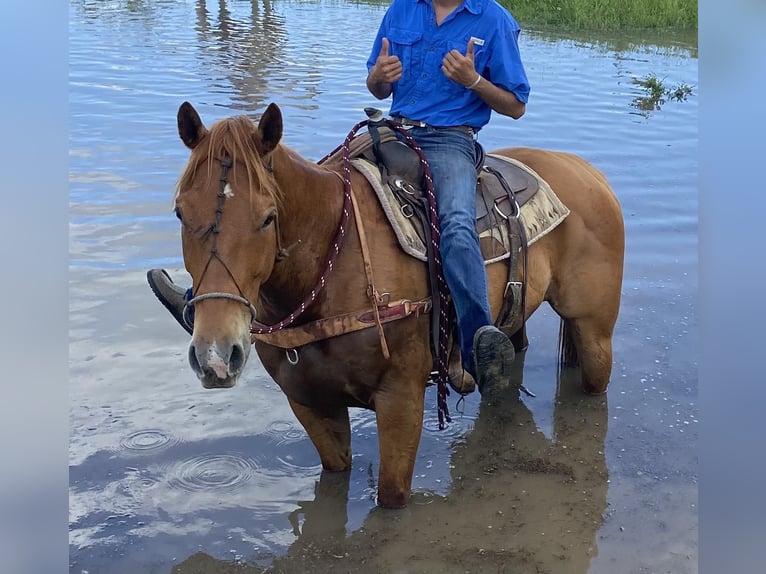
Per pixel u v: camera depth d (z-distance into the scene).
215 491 3.63
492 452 4.01
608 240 4.06
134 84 10.73
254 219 2.56
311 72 11.91
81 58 12.61
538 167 4.06
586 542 3.35
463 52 3.46
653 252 6.27
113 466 3.74
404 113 3.55
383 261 3.13
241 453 3.90
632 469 3.86
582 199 4.00
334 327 3.04
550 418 4.31
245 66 12.30
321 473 3.79
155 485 3.64
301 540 3.34
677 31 17.36
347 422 3.71
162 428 4.04
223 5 20.34
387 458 3.37
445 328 3.33
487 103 3.46
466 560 3.23
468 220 3.24
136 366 4.52
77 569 3.13
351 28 16.83
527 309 3.77
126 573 3.12
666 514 3.53
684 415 4.31
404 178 3.31
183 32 15.86
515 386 4.63
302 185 2.92
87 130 8.45
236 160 2.57
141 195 6.71
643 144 8.96
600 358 4.32
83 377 4.39
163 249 5.78
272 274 2.92
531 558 3.24
